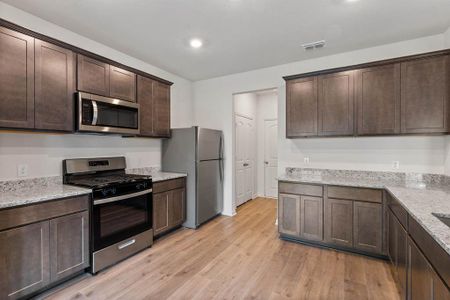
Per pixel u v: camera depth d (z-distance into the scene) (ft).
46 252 6.38
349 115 9.53
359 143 10.37
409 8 7.24
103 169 9.71
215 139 13.29
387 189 7.88
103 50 9.90
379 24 8.21
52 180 8.19
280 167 12.20
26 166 7.56
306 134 10.38
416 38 9.29
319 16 7.70
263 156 18.78
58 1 6.89
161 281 7.24
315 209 9.52
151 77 10.91
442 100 8.07
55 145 8.32
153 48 10.24
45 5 7.11
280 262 8.43
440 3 6.99
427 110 8.27
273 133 18.38
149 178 9.59
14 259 5.79
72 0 6.85
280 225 10.31
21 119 6.54
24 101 6.60
